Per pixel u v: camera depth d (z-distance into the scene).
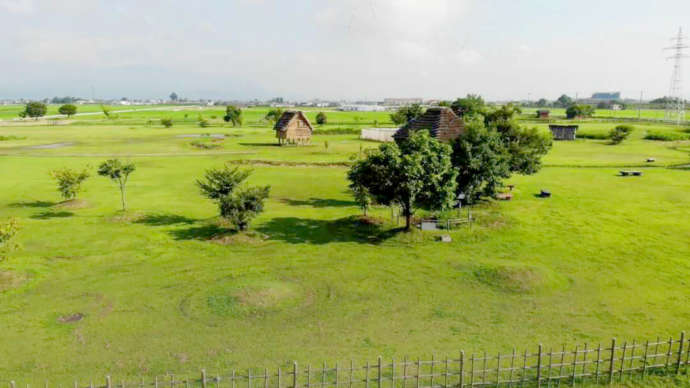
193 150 70.31
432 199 28.08
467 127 34.69
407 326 17.05
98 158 60.09
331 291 20.05
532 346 15.73
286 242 26.64
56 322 17.14
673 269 22.70
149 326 16.89
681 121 132.12
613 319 17.70
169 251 24.88
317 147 74.56
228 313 17.81
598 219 31.53
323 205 35.88
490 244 26.44
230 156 63.47
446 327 17.00
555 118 155.00
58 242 26.03
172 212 32.97
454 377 13.89
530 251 25.27
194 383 13.48
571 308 18.61
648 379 14.12
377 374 13.96
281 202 36.91
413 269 22.67
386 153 27.02
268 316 17.67
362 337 16.22
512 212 33.34
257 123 143.75
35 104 144.75
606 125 118.94
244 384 13.42
